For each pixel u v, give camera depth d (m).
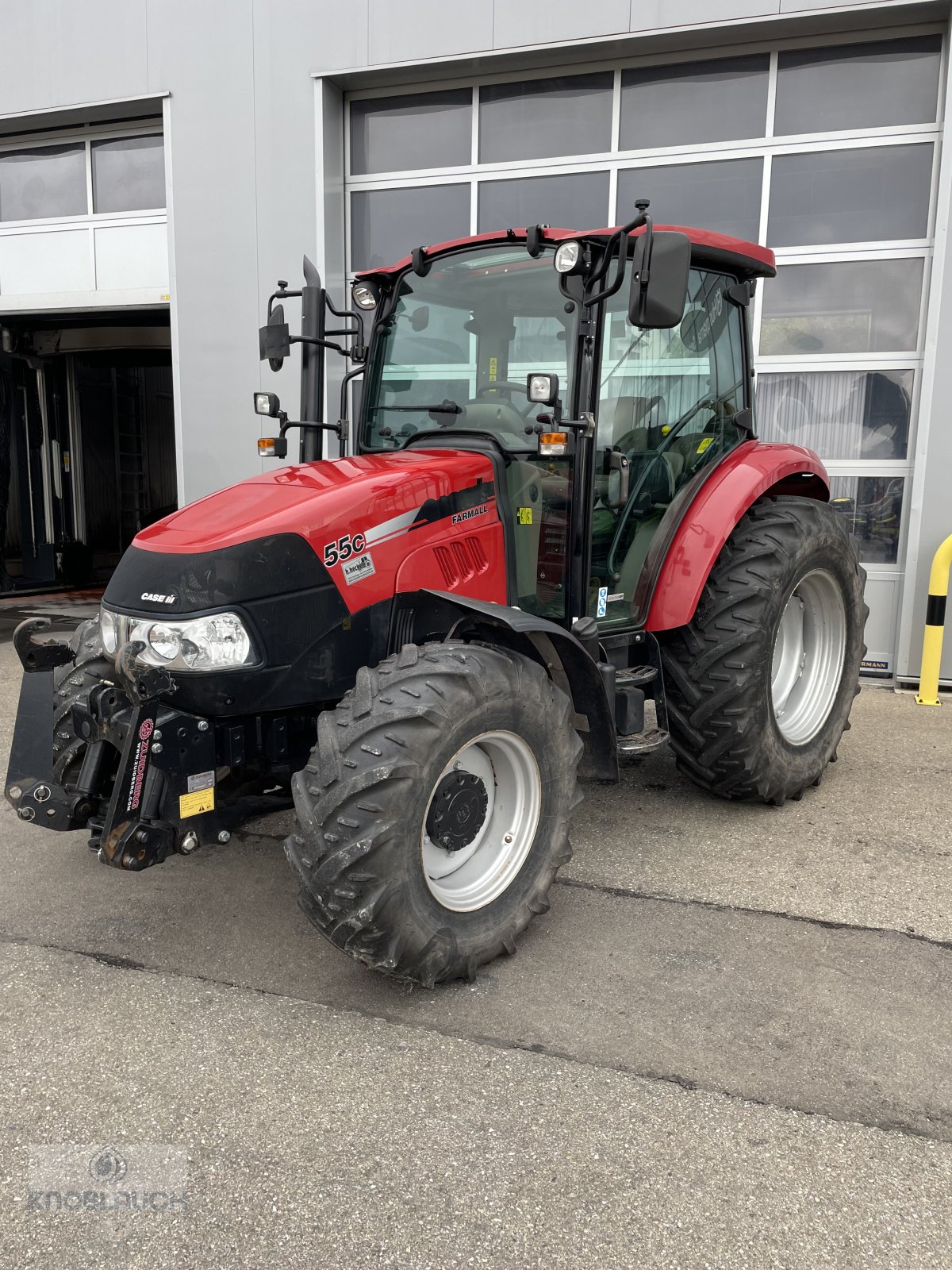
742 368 3.96
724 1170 1.85
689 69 6.00
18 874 3.27
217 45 6.67
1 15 7.21
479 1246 1.67
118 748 2.54
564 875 3.21
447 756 2.36
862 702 5.52
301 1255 1.65
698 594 3.41
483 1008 2.42
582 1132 1.96
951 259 5.36
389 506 2.73
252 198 6.74
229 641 2.43
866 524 6.00
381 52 6.31
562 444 2.86
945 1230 1.71
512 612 2.60
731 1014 2.38
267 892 3.12
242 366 6.95
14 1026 2.33
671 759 4.55
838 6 5.41
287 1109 2.03
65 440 11.78
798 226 5.91
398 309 3.42
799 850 3.42
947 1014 2.38
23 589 10.86
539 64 6.20
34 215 7.99
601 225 6.34
